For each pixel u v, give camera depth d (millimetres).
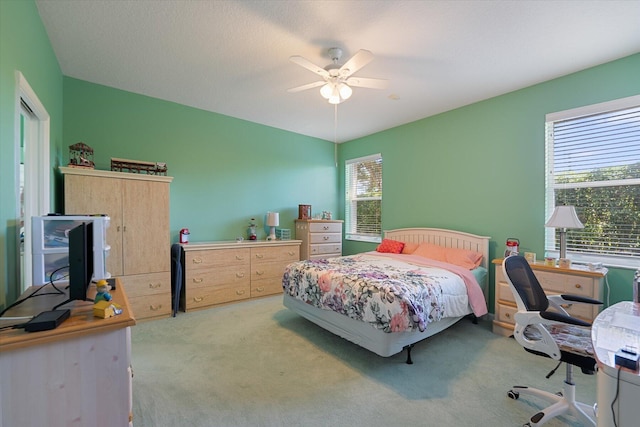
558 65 2834
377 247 4672
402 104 3879
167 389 2047
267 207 4934
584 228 2938
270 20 2219
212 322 3342
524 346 1791
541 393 1873
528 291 1910
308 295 2986
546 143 3180
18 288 1711
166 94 3695
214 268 3893
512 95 3436
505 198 3498
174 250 3713
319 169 5645
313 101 3852
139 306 3307
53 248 1764
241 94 3666
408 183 4629
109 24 2283
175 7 2086
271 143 4965
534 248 3268
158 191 3430
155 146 3816
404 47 2541
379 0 1988
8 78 1558
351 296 2510
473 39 2414
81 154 3113
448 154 4094
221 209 4418
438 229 4082
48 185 2453
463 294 2896
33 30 2002
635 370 914
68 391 1079
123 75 3178
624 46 2500
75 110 3271
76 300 1370
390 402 1926
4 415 990
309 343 2812
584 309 2496
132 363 2408
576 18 2135
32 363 1025
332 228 5199
